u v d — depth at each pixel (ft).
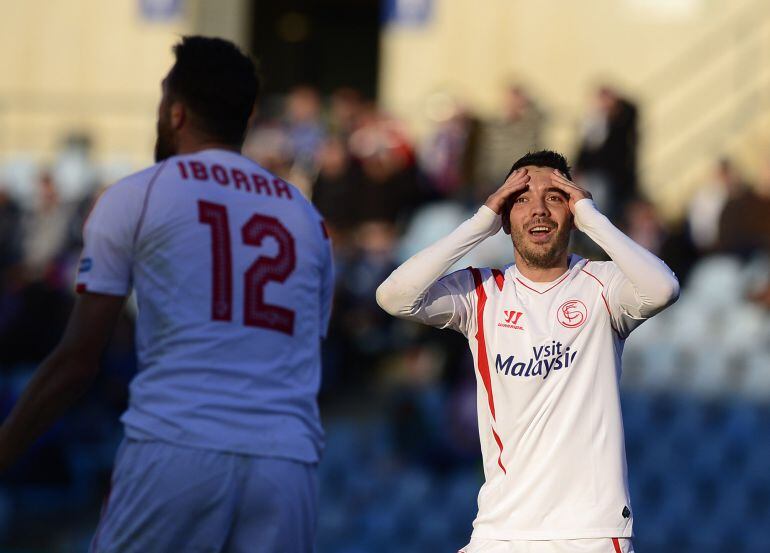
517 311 50.62
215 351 49.11
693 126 176.14
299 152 157.38
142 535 47.93
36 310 141.49
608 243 49.14
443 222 148.87
